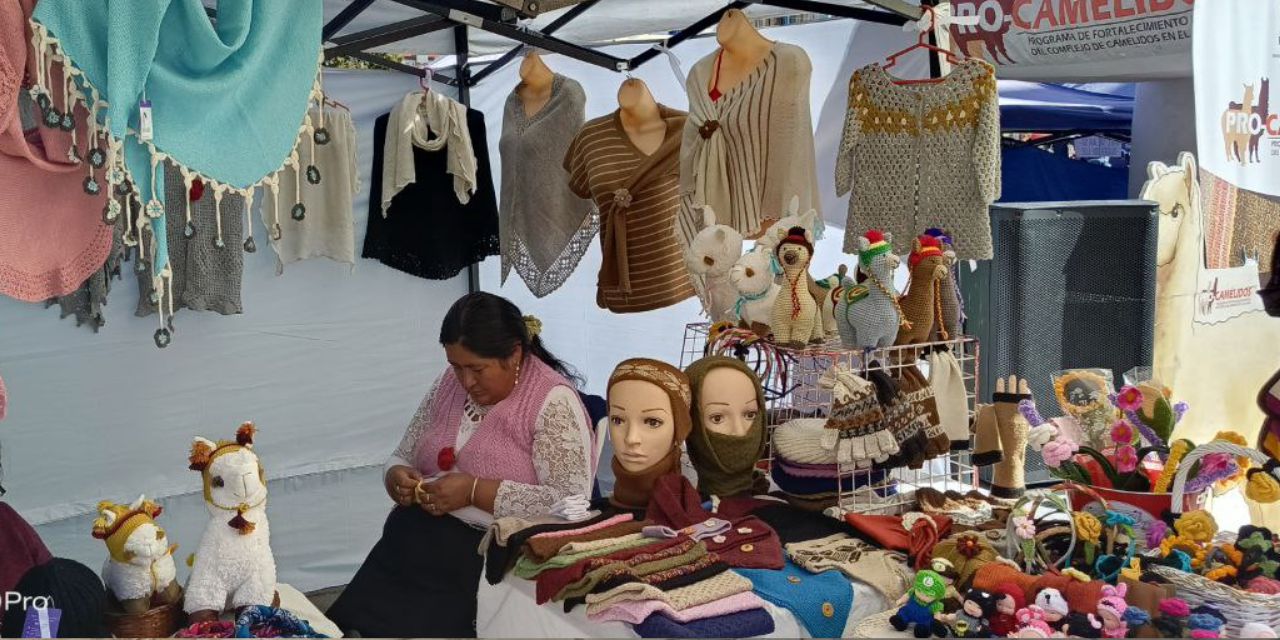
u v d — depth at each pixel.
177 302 4.64
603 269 4.31
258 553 2.23
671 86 5.11
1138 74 3.94
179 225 4.54
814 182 3.62
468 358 2.99
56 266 2.40
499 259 5.91
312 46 2.44
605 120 4.31
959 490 3.07
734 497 2.72
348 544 5.30
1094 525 2.25
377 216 5.20
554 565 2.29
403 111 4.93
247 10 2.29
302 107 2.43
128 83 2.11
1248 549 2.18
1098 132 6.91
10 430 4.45
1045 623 2.02
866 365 2.66
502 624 2.50
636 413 2.61
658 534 2.42
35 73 2.17
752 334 2.91
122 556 2.08
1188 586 2.11
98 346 4.62
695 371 2.74
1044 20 3.62
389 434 5.43
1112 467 2.49
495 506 2.93
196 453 2.23
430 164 5.18
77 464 4.60
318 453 5.23
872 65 3.36
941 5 3.27
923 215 3.28
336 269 5.21
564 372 3.29
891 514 2.70
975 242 3.20
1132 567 2.17
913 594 2.13
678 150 4.17
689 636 2.01
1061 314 3.92
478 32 4.80
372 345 5.34
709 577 2.22
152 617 2.10
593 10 4.30
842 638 2.06
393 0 3.57
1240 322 4.26
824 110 4.58
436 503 2.99
